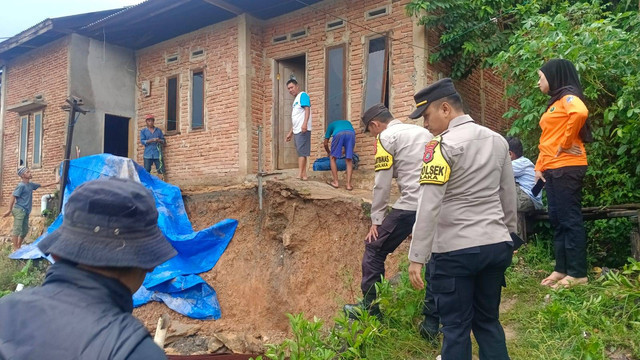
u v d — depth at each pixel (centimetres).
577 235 432
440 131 307
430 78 838
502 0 831
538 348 359
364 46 899
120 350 119
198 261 794
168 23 1095
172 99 1163
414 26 838
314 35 970
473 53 864
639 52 523
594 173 565
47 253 136
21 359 121
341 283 640
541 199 556
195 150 1100
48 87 1248
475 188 286
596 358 328
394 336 411
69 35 1170
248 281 738
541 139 461
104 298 132
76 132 1162
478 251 281
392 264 598
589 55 539
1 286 884
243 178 1002
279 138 1031
